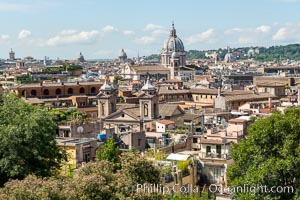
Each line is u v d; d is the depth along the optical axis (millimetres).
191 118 176250
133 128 175250
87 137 140125
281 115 84500
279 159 77938
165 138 136625
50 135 98312
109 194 69625
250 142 82750
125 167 80938
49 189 64562
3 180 92375
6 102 105250
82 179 69500
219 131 135250
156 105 183750
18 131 92938
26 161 93812
